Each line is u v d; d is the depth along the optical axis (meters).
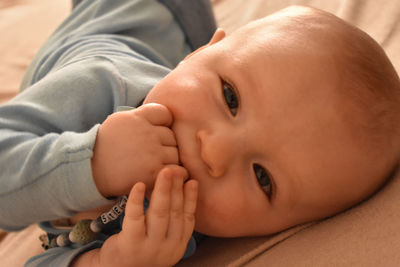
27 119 0.46
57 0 0.92
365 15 0.57
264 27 0.43
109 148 0.40
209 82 0.41
